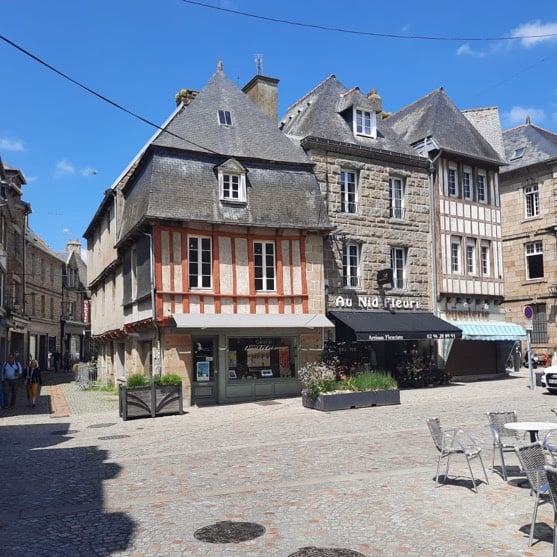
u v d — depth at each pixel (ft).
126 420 45.27
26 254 113.60
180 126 56.34
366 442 31.86
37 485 24.61
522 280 95.86
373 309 64.80
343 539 16.66
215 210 54.29
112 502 21.35
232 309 54.54
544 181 93.35
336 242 63.16
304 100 78.13
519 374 79.71
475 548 15.78
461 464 25.89
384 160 67.72
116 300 71.87
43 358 126.82
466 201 74.02
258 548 16.08
